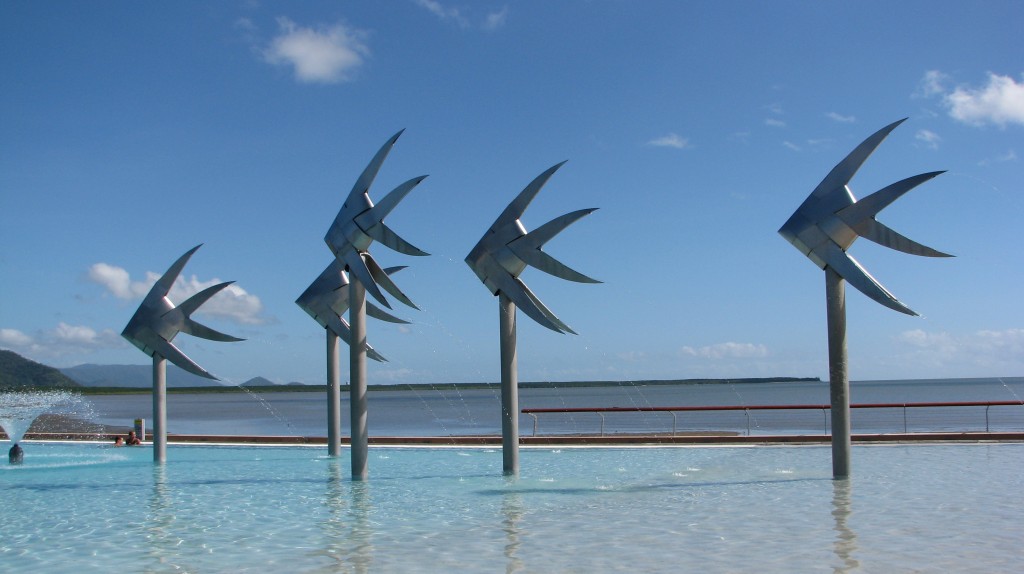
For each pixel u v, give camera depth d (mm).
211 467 17578
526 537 9953
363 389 15195
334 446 18922
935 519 10578
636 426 42938
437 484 14406
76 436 26031
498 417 55656
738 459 17141
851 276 13625
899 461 16047
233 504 12734
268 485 14734
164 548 9742
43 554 9562
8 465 18312
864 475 14367
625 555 8938
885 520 10555
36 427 37156
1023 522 10352
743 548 9156
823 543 9328
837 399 14109
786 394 115625
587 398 108625
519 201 14781
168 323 18359
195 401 129250
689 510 11492
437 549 9406
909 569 8203
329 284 18703
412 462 17859
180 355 18469
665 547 9281
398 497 13086
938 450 17703
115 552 9594
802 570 8203
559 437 20719
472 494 13234
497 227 14859
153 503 12977
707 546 9289
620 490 13367
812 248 13961
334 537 10164
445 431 36312
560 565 8586
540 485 14086
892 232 13242
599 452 18938
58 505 12922
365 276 14688
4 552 9688
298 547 9656
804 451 18391
